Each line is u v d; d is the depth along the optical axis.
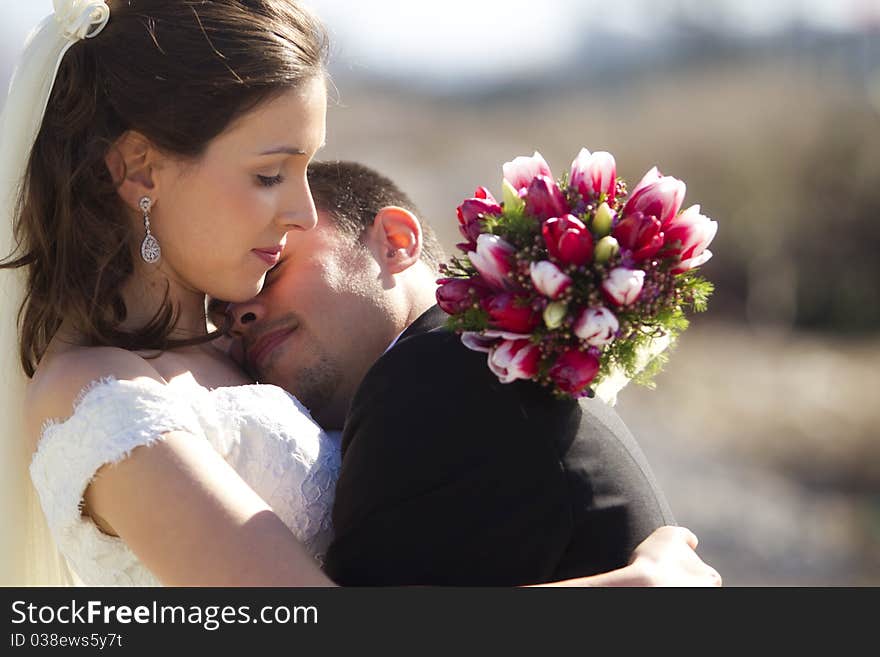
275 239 3.90
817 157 22.95
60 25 3.86
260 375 4.30
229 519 3.41
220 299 4.01
